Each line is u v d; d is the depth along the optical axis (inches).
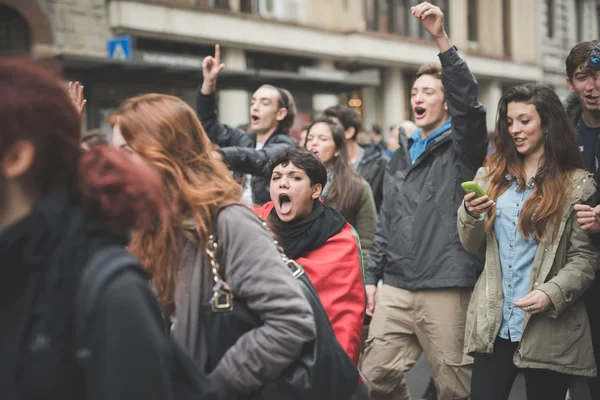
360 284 115.3
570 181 127.3
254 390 81.9
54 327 48.4
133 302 49.5
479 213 127.6
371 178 221.0
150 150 78.2
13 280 48.8
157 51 665.0
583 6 1405.0
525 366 124.0
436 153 155.8
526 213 126.5
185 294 80.7
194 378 57.9
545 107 128.6
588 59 148.0
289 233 117.5
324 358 83.7
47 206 49.9
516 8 1230.9
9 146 48.5
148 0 631.2
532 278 125.8
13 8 543.2
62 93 51.1
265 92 207.5
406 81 1023.0
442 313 150.2
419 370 232.4
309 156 120.3
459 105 146.1
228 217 80.4
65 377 48.5
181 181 79.0
